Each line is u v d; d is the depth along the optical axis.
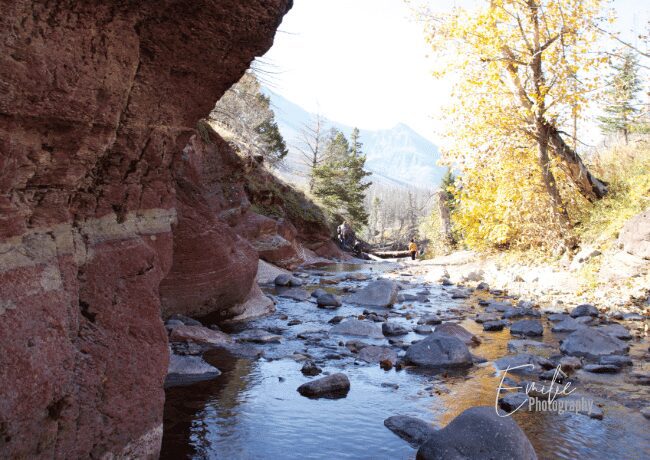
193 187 8.48
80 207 3.29
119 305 3.43
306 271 20.06
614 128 31.22
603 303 11.34
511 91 15.51
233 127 21.16
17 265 2.62
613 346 7.42
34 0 2.34
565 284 13.73
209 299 8.34
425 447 3.96
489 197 16.92
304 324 9.02
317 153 45.09
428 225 52.53
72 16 2.57
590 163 19.98
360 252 37.47
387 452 4.08
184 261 7.80
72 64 2.65
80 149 2.95
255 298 9.99
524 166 16.34
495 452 3.74
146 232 3.92
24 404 2.50
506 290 14.27
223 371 5.94
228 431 4.32
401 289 14.88
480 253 20.59
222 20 3.41
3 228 2.55
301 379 5.80
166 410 4.69
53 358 2.73
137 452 3.46
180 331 7.11
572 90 14.58
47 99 2.55
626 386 5.83
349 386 5.58
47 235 2.92
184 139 4.11
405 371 6.31
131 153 3.54
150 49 3.26
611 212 15.24
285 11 3.73
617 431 4.56
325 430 4.44
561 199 16.50
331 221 33.22
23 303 2.59
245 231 17.58
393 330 8.44
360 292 11.93
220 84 3.95
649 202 14.27
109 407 3.20
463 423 4.02
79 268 3.18
